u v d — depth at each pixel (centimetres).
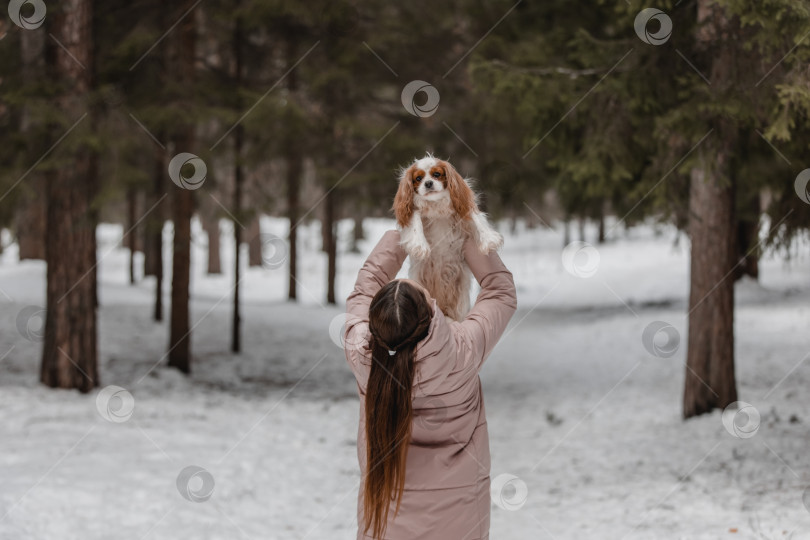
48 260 976
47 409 840
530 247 3512
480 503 264
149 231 1197
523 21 1222
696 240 860
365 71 1468
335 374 1357
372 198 1512
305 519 535
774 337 1402
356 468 685
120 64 1197
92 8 972
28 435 711
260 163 1361
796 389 1009
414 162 271
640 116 782
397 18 1525
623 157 786
